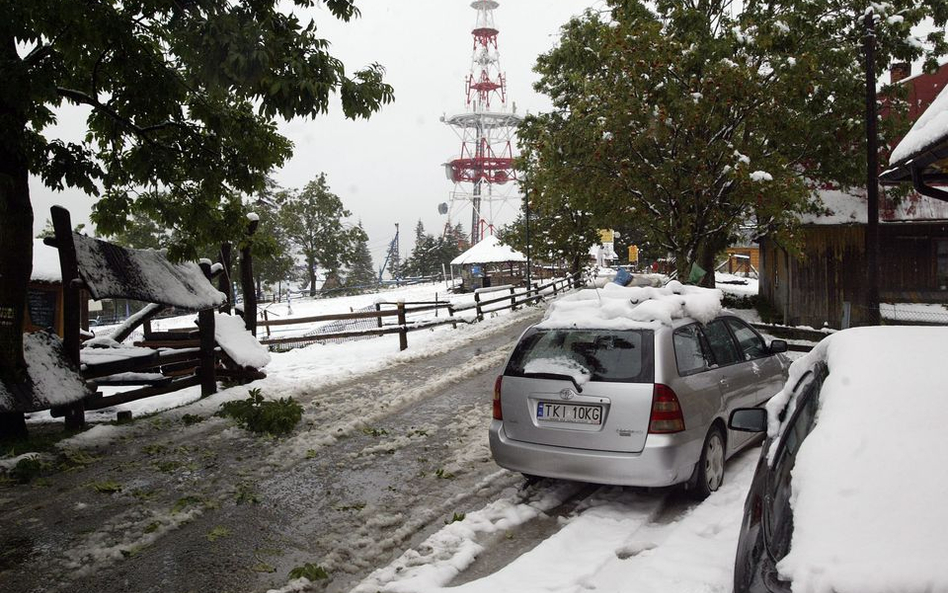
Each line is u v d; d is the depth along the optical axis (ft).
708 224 53.06
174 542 16.81
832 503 8.61
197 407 31.58
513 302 79.87
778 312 73.46
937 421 9.47
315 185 179.42
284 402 29.60
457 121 241.35
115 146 30.76
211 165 30.53
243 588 14.37
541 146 52.70
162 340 39.91
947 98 23.75
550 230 109.40
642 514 17.33
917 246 64.03
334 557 15.69
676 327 18.66
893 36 55.88
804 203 51.37
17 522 18.13
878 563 7.44
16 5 20.66
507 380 18.88
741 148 49.90
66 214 26.45
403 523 17.84
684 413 17.13
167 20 23.86
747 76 45.91
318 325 93.66
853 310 64.75
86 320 57.31
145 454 24.44
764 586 8.07
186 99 29.53
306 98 23.95
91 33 22.68
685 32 54.39
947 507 8.08
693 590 12.35
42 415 32.73
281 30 24.70
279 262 165.78
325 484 21.06
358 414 30.32
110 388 41.52
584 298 20.42
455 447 24.71
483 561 15.30
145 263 31.19
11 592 14.30
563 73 71.00
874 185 44.91
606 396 17.19
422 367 43.34
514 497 19.22
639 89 48.01
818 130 53.67
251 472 22.26
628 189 50.11
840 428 9.80
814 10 52.95
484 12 238.27
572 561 14.58
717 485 18.84
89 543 16.69
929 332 12.02
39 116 27.14
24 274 24.27
